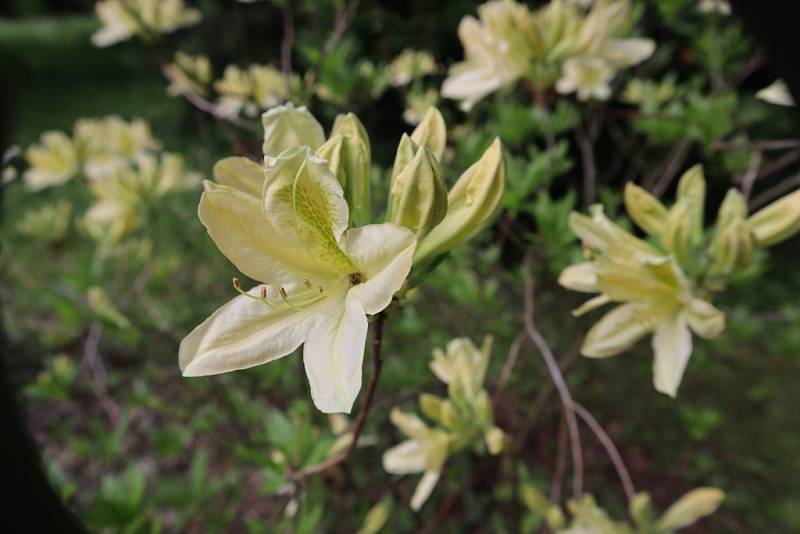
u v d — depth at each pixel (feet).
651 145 1.37
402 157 0.42
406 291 0.45
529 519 1.15
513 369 1.28
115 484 0.74
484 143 0.92
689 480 1.79
